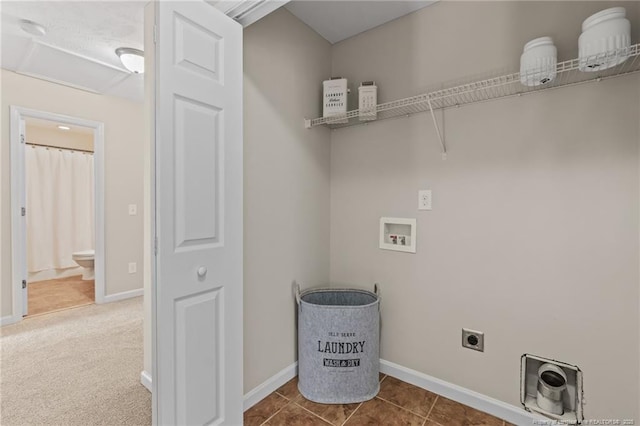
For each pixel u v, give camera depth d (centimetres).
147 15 154
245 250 165
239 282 147
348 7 183
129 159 359
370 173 205
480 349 167
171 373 120
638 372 131
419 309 188
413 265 189
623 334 133
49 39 215
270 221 179
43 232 446
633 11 129
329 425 156
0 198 276
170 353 119
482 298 167
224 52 137
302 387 181
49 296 365
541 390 150
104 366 212
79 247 480
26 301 299
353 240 214
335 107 193
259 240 173
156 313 117
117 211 350
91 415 163
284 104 186
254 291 171
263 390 176
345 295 209
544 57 129
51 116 300
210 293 134
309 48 203
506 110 158
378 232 203
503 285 160
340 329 173
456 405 171
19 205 286
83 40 217
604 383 138
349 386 173
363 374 175
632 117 129
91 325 281
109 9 179
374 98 188
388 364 200
